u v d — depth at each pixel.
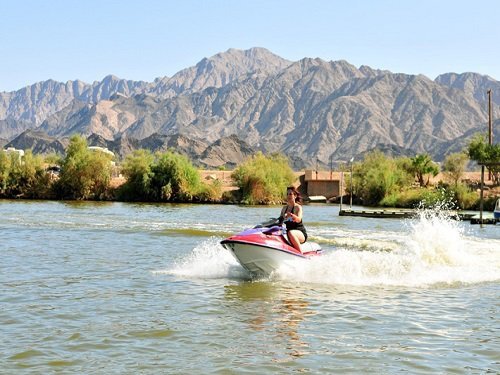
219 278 15.45
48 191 86.88
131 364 8.38
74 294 13.06
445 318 11.33
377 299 13.03
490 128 89.69
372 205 86.88
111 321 10.70
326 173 109.44
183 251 21.50
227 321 10.88
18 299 12.41
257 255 15.10
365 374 8.11
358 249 23.30
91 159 86.44
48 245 23.22
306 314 11.53
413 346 9.44
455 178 91.69
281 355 8.88
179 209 63.34
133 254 20.53
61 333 9.84
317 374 8.09
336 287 14.31
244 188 84.94
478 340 9.84
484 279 15.56
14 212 50.44
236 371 8.16
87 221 39.00
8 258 19.02
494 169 86.88
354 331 10.30
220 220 43.50
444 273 16.16
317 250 16.41
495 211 44.47
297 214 15.64
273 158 102.38
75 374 7.95
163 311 11.57
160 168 86.56
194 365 8.38
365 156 103.75
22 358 8.54
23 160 89.50
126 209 60.41
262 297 13.08
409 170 98.94
